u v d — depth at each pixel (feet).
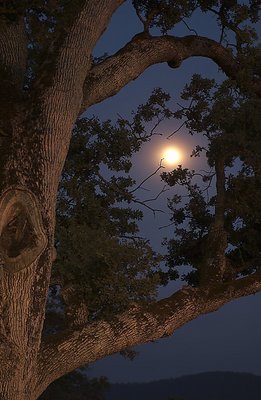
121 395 302.86
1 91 45.98
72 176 62.13
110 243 50.14
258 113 60.44
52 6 51.01
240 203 60.23
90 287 50.31
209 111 62.03
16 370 43.27
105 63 52.01
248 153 59.36
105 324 48.24
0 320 43.04
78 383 115.55
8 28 49.24
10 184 43.55
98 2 48.08
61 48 46.62
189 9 61.36
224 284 56.18
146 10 60.70
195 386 319.47
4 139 44.39
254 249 62.69
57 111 45.06
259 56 62.03
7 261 42.83
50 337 46.98
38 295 43.80
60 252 50.67
